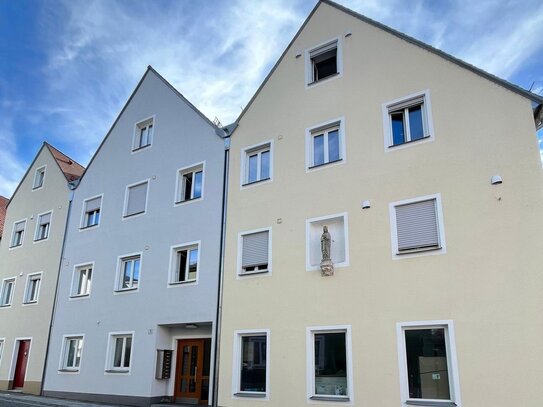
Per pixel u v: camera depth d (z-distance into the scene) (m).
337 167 13.60
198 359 15.81
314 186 13.88
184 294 15.84
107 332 17.72
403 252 11.68
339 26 15.10
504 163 11.00
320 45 15.34
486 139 11.38
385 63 13.71
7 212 25.72
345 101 14.13
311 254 13.40
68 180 22.81
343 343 12.11
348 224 12.84
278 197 14.55
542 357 9.48
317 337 12.58
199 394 15.40
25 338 21.06
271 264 13.95
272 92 16.02
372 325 11.62
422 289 11.19
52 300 20.59
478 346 10.16
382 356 11.28
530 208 10.41
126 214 19.12
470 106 11.84
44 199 23.69
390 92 13.33
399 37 13.69
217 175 16.47
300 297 13.05
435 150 12.03
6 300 23.55
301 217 13.84
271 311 13.48
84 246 20.27
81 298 19.30
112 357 17.38
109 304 18.09
